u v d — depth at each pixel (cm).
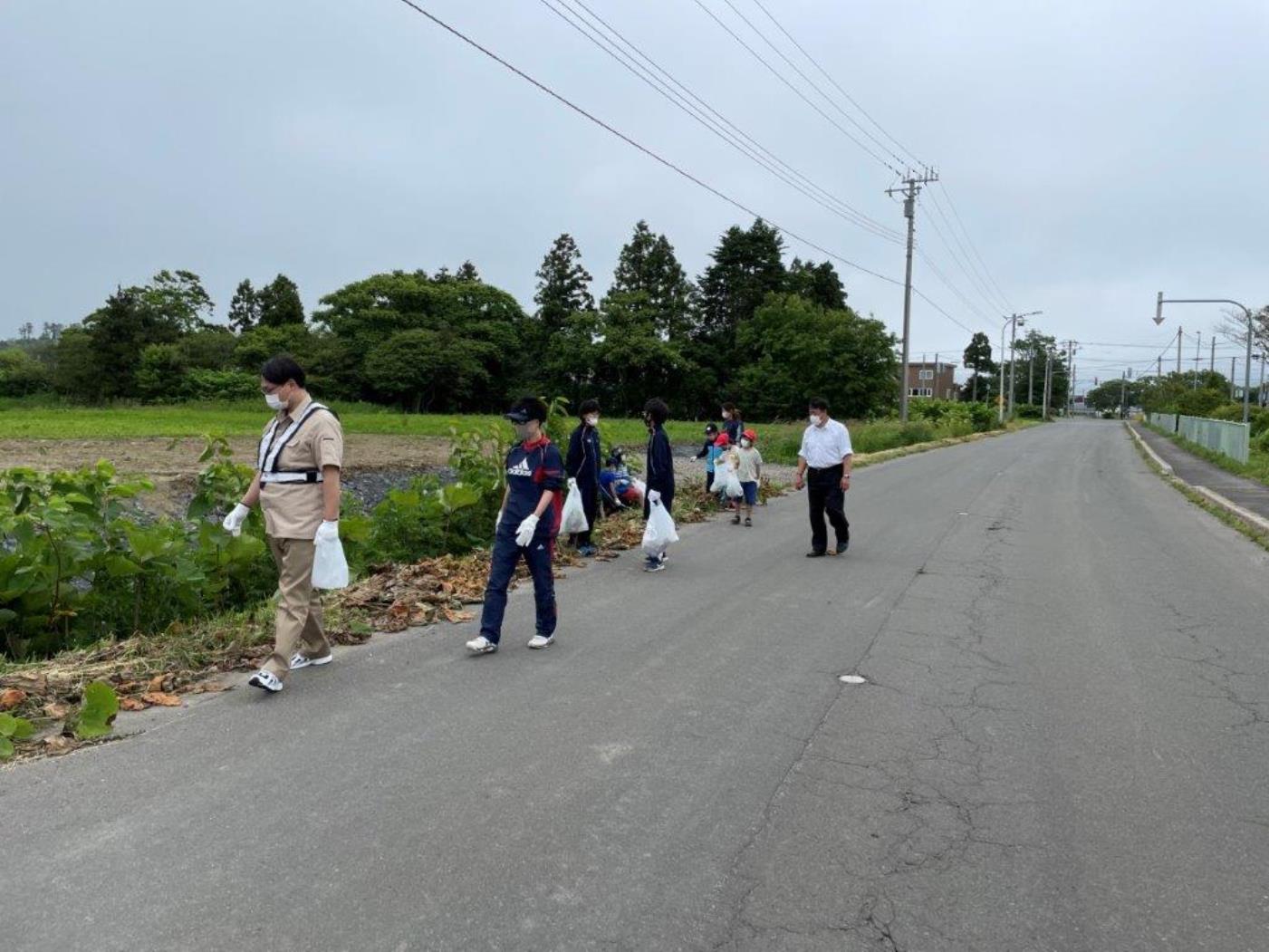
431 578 807
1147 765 443
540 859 341
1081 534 1266
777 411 6072
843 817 382
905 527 1293
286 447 526
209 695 519
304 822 366
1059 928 304
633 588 840
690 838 361
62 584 654
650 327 6425
